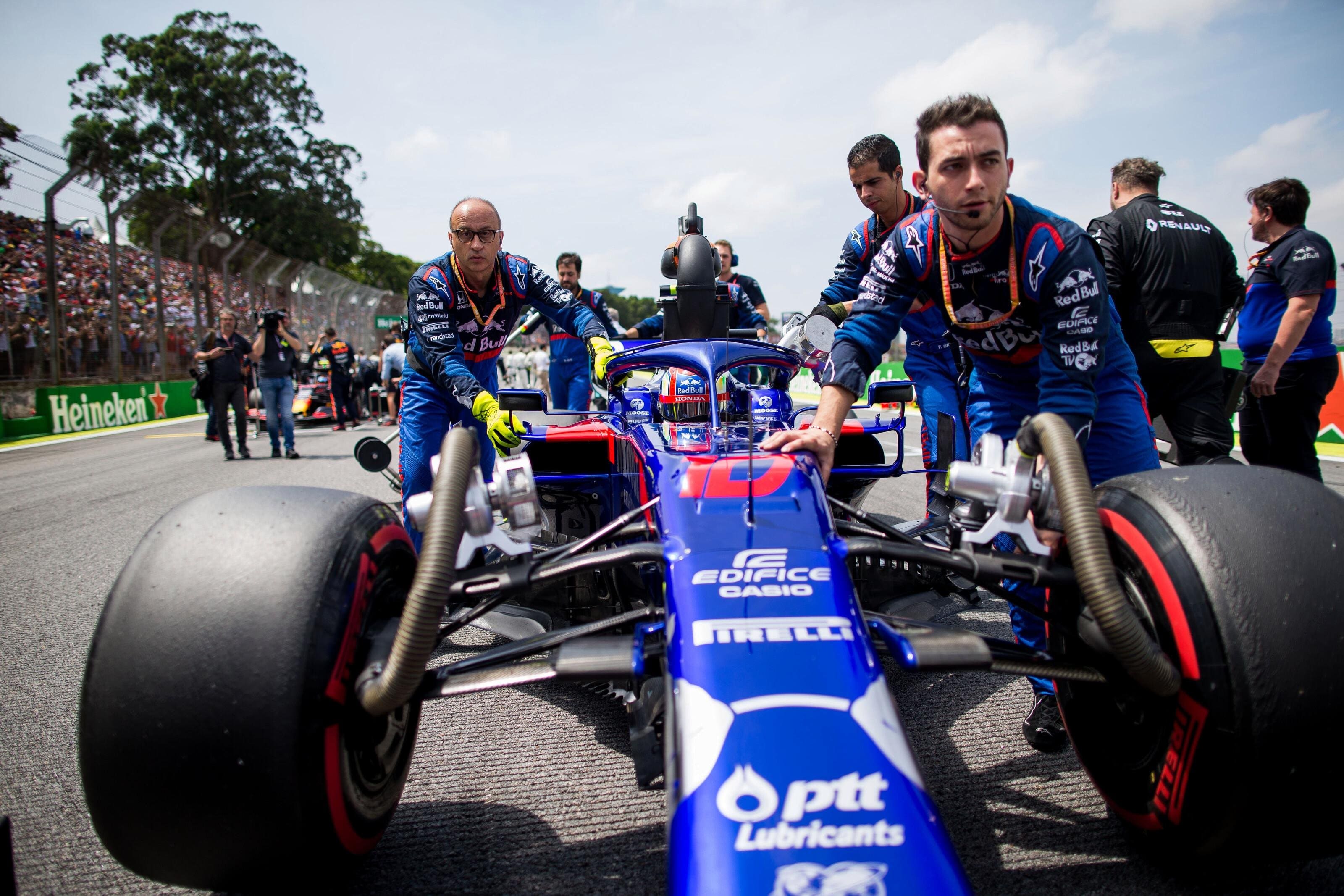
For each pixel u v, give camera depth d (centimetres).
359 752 167
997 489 180
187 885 154
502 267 352
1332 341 397
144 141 3984
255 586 150
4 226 1403
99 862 186
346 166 4559
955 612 267
